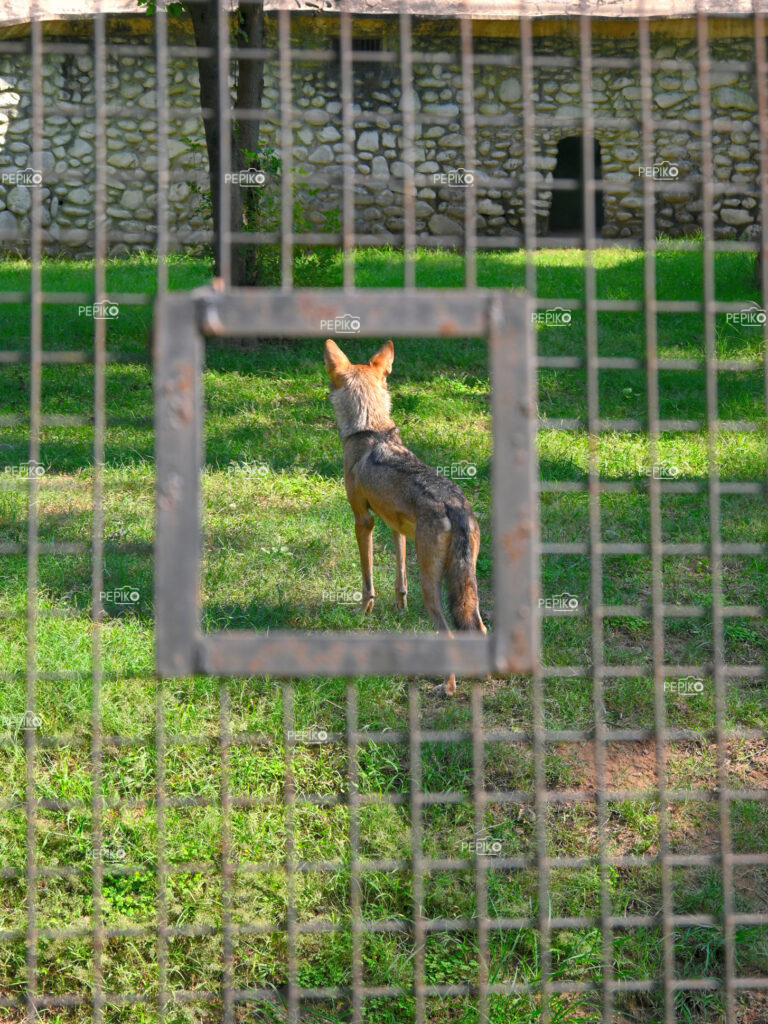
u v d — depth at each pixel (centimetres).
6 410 1864
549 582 1303
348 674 415
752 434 1784
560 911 816
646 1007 754
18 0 3100
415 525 1123
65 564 1302
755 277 2433
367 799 909
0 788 909
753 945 786
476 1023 694
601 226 3644
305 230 2292
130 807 901
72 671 1039
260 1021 742
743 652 1170
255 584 1266
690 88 3225
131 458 1648
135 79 3228
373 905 827
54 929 787
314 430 1803
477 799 575
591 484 551
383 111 3231
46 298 534
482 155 3294
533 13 3080
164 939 632
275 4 2962
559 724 1034
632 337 2241
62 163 3269
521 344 409
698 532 1431
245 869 829
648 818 911
